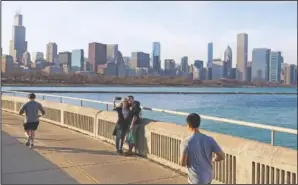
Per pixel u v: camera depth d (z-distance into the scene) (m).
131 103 9.25
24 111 10.31
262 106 71.38
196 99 99.25
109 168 7.85
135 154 9.23
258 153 5.85
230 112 53.94
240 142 6.36
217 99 101.81
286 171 5.39
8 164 8.15
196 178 5.02
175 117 36.41
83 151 9.59
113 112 10.95
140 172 7.53
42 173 7.43
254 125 6.14
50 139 11.44
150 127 8.69
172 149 7.89
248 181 6.01
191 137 5.11
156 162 8.39
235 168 6.30
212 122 34.78
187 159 5.11
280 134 28.50
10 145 10.35
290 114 52.56
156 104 70.88
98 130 11.59
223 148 6.54
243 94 164.62
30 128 10.25
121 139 9.25
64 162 8.38
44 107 16.27
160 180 6.96
